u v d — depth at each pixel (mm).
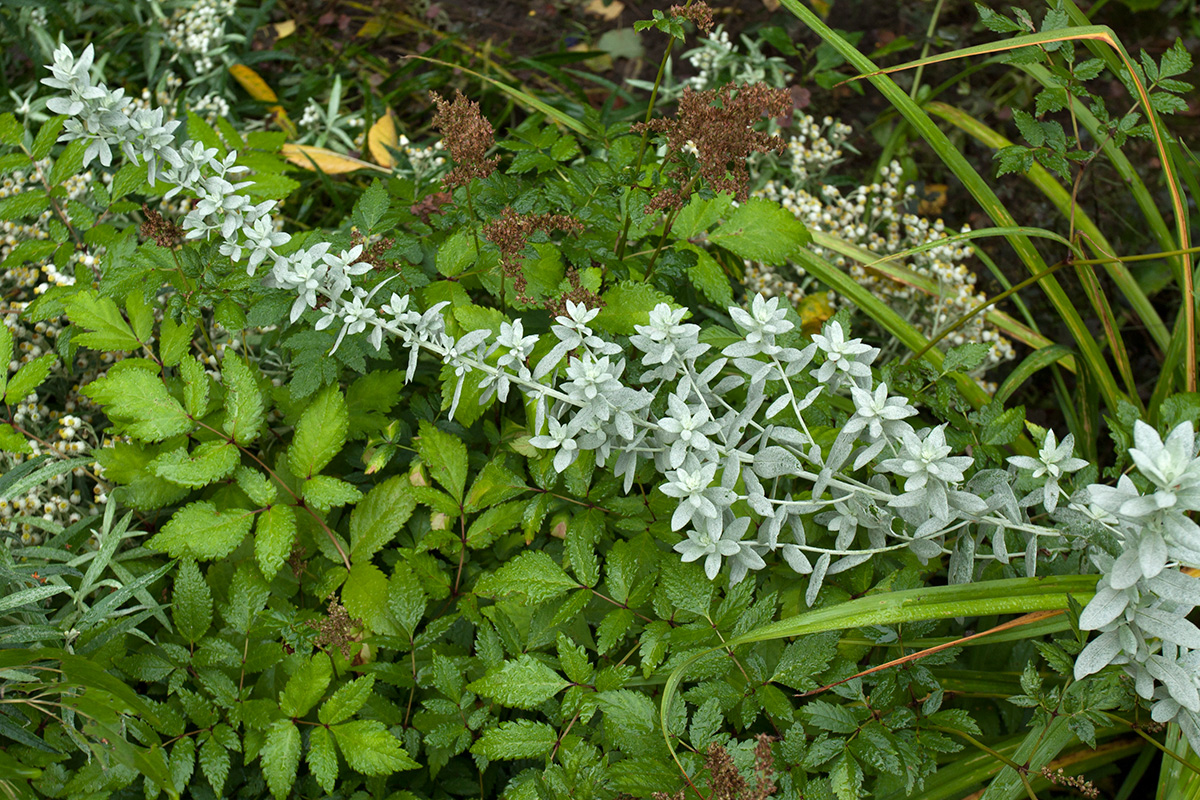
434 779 709
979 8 780
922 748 682
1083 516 657
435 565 749
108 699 640
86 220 818
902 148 1159
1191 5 1246
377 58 1231
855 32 1288
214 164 709
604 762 662
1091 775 792
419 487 751
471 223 786
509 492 755
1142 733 684
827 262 917
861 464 650
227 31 1226
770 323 674
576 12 1351
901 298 1007
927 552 687
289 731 674
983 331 970
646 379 708
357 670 716
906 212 1059
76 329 800
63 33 1148
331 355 749
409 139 1162
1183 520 554
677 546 679
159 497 756
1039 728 694
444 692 692
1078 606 641
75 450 812
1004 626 696
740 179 719
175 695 735
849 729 669
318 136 1151
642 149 819
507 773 734
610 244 830
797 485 801
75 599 714
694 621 711
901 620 647
